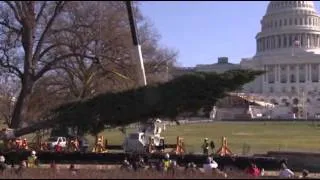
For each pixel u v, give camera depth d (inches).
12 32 1851.6
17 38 1839.3
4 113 2815.0
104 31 1533.0
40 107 2158.0
